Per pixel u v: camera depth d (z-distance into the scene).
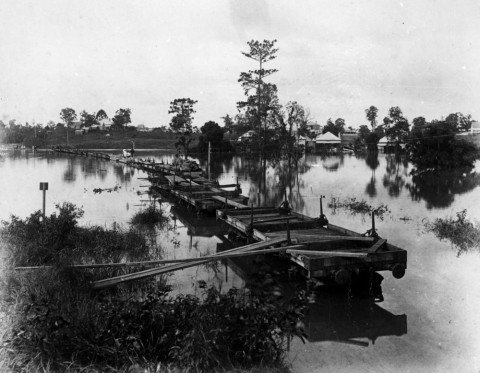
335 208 16.48
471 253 9.97
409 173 33.28
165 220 14.14
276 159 43.69
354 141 82.06
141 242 10.33
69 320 5.14
